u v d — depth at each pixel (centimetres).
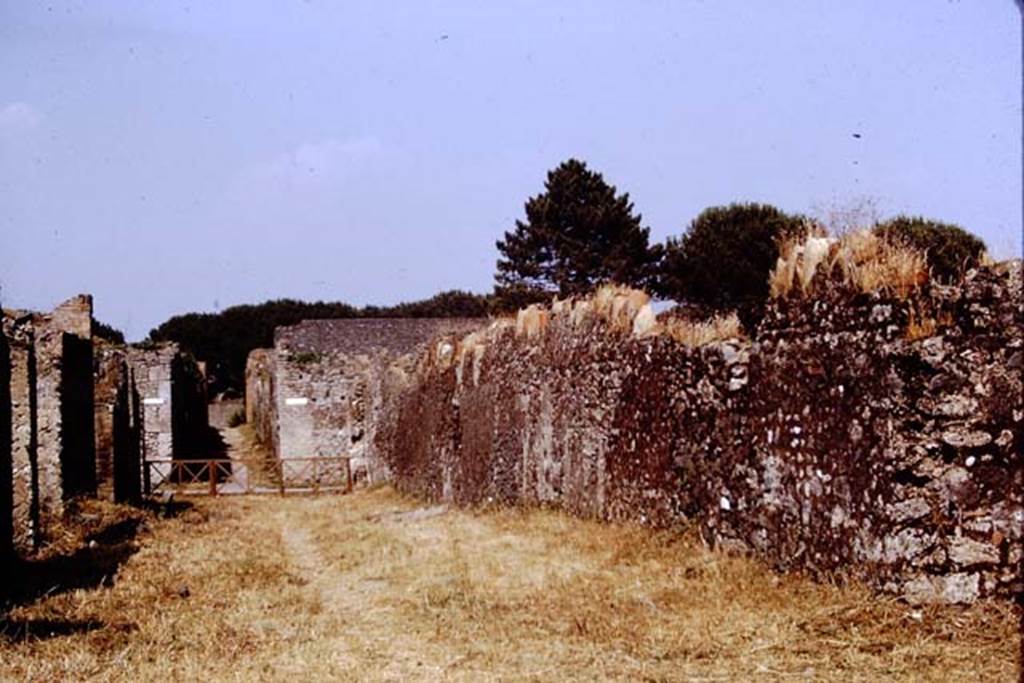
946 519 855
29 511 1449
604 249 5228
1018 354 870
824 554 957
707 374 1201
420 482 2619
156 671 816
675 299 4131
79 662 834
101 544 1622
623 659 796
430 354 2566
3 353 1247
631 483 1395
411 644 888
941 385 866
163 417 3700
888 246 950
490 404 2042
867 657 760
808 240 1025
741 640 823
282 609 1095
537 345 1806
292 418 3834
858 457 914
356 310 8894
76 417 1967
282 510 2609
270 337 8762
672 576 1055
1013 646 759
